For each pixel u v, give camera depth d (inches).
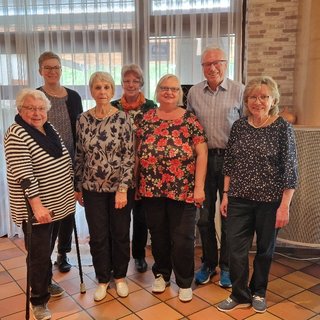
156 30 123.0
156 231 92.7
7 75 127.9
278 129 79.6
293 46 117.8
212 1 119.8
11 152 74.5
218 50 90.4
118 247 93.0
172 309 89.5
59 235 106.4
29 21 125.5
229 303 88.4
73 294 96.7
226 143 92.9
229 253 86.7
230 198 84.4
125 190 87.0
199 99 95.0
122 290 94.7
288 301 92.8
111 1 123.0
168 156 85.2
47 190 78.4
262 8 116.9
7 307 91.7
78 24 124.8
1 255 121.8
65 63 126.7
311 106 105.7
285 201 79.0
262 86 78.1
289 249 121.0
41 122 78.2
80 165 90.7
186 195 87.4
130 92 99.3
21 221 78.0
